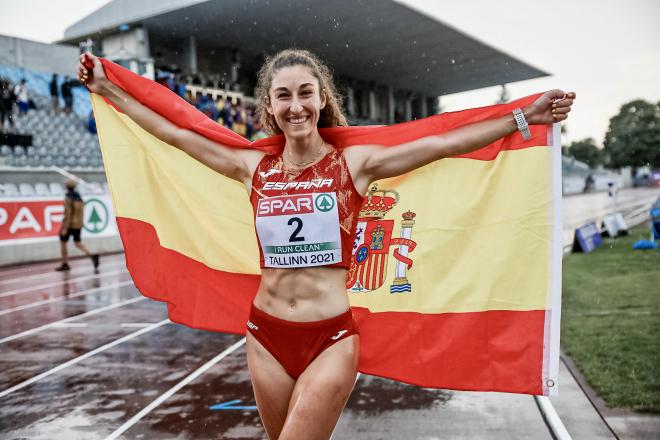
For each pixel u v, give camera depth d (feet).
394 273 10.62
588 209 95.50
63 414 15.53
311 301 8.32
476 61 112.57
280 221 8.38
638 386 15.99
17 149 61.77
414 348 10.48
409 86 132.67
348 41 92.94
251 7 75.00
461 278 10.23
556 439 13.21
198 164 11.37
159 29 82.53
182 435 13.97
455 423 14.49
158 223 11.52
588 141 195.21
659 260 40.34
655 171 181.78
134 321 27.63
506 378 9.93
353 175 8.47
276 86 8.36
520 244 9.87
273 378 8.50
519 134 9.82
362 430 14.16
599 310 25.96
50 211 53.83
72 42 84.33
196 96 80.64
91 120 69.26
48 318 28.53
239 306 11.25
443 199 10.36
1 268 48.21
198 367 19.80
